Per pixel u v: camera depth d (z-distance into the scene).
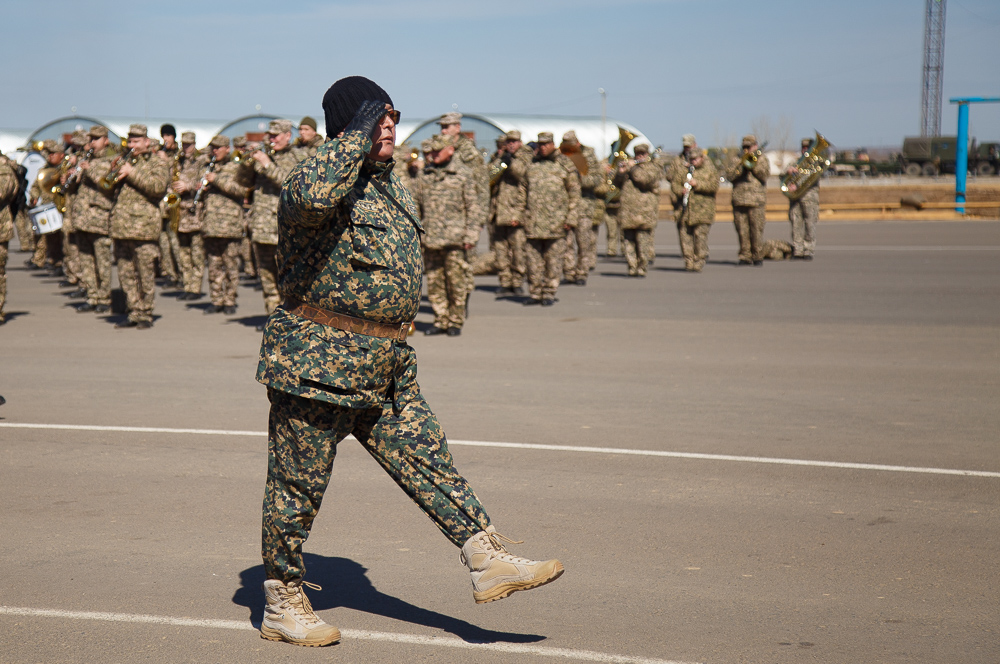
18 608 3.76
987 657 3.35
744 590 3.95
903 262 19.33
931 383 8.18
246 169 10.65
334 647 3.43
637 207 16.94
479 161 14.70
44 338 10.73
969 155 55.59
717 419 6.95
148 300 11.47
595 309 13.04
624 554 4.35
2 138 53.41
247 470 5.70
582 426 6.74
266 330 3.32
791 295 14.38
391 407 3.35
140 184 10.95
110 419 6.96
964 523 4.76
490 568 3.29
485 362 9.20
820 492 5.26
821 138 20.03
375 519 4.84
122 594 3.89
